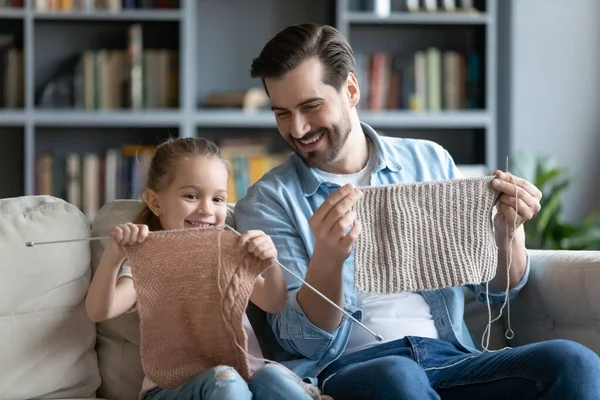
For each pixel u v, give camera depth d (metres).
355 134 2.34
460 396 2.07
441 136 4.96
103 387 2.29
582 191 4.77
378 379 1.89
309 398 1.90
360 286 2.10
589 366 1.87
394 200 2.11
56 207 2.29
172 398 1.99
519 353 1.98
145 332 2.00
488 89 4.66
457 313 2.24
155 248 1.99
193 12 4.63
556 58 4.73
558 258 2.28
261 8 4.85
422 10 4.67
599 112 4.76
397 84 4.66
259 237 2.00
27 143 4.45
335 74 2.21
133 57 4.52
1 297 2.14
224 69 4.84
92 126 4.75
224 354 2.03
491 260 2.14
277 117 2.26
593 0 4.74
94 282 2.02
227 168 2.26
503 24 4.78
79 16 4.47
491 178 2.14
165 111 4.50
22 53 4.52
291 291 2.19
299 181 2.33
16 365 2.15
